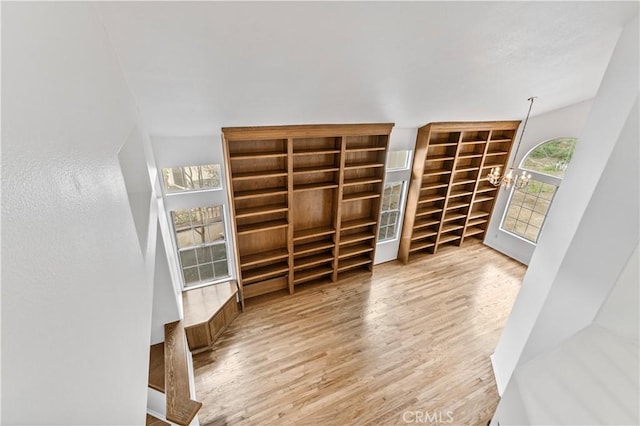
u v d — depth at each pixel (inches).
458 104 145.8
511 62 101.3
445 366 140.2
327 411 118.8
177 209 144.2
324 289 193.3
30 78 24.9
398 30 71.9
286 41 70.2
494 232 246.8
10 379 17.0
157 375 103.6
